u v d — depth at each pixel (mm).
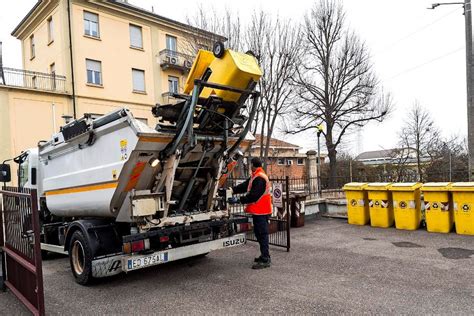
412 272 5285
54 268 6438
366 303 4152
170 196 5094
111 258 4926
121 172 4766
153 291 4887
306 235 8477
